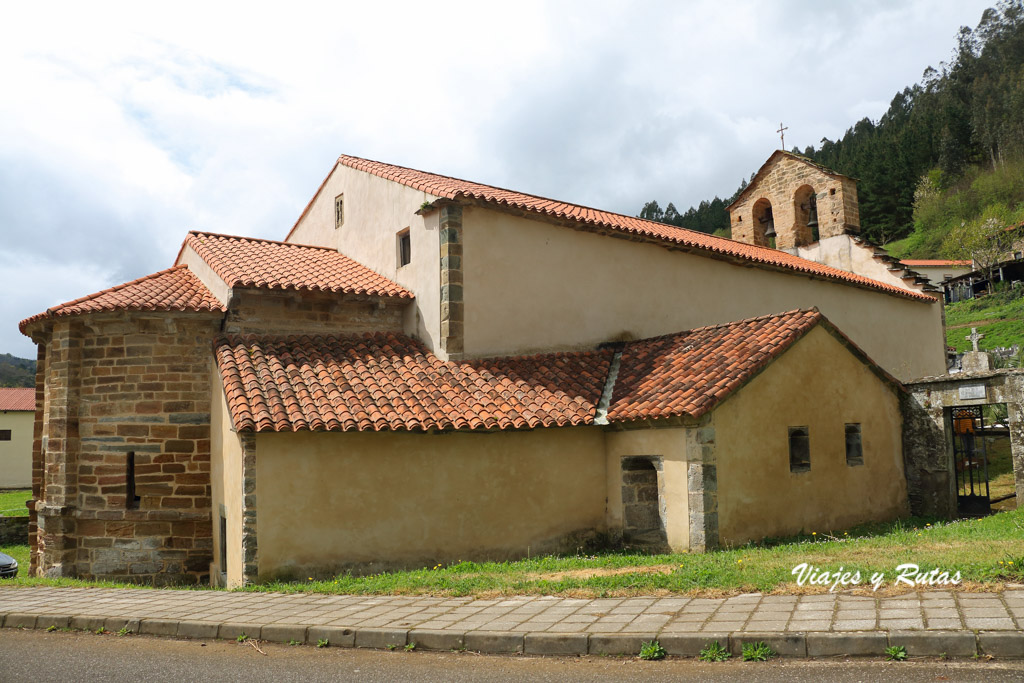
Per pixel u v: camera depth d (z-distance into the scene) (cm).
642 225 1867
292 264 1541
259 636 725
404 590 870
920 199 7888
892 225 8425
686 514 1144
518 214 1431
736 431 1177
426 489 1171
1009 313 5009
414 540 1154
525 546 1228
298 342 1348
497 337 1397
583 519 1280
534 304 1450
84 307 1283
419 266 1458
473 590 838
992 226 6144
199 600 899
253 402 1104
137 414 1304
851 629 558
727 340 1334
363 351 1355
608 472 1309
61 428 1312
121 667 640
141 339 1317
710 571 822
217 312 1328
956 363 3466
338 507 1112
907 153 8481
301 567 1077
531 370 1370
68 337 1326
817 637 552
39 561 1416
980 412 1456
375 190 1658
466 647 645
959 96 9188
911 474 1479
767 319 1361
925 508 1452
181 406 1318
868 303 2158
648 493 1287
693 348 1362
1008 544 841
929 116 8850
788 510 1230
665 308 1645
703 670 542
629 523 1266
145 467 1295
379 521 1135
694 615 650
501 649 632
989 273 5897
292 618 760
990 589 633
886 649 533
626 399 1274
